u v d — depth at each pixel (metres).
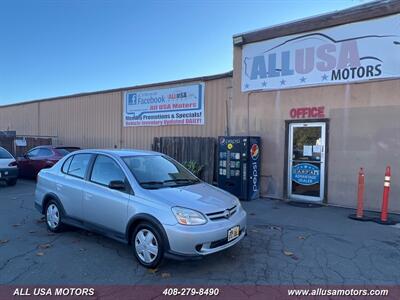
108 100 15.74
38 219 7.19
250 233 6.23
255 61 10.25
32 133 20.31
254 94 10.33
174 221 4.31
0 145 20.39
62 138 18.22
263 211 8.18
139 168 5.31
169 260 4.84
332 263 4.83
